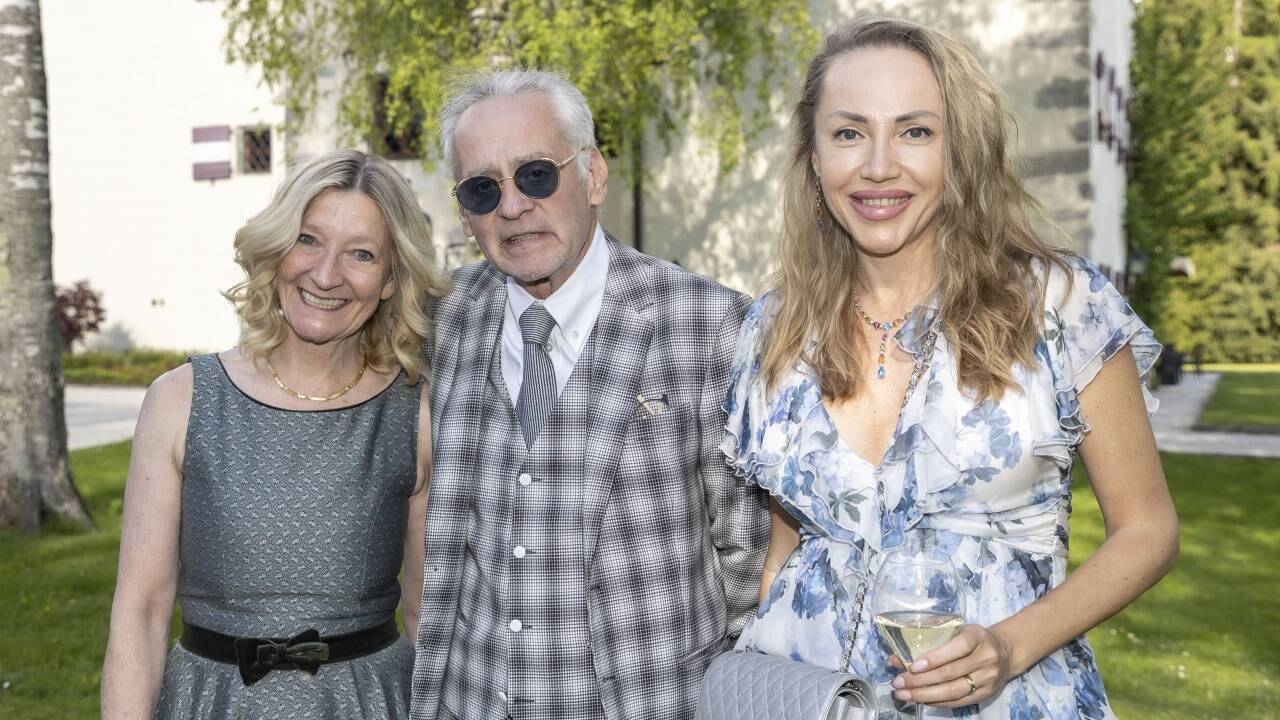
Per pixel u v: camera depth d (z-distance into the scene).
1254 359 33.78
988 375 2.01
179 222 20.88
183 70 20.64
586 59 11.02
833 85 2.10
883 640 1.96
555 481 2.48
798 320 2.25
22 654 5.43
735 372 2.38
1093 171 14.49
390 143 15.87
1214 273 33.81
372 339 2.60
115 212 21.05
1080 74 13.91
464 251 15.13
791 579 2.24
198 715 2.41
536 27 10.56
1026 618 1.91
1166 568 2.01
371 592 2.54
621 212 15.57
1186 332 33.72
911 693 1.79
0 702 4.78
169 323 21.03
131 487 2.47
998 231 2.09
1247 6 34.94
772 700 2.02
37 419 8.26
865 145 2.08
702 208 15.25
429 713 2.55
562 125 2.46
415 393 2.66
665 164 15.34
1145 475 2.04
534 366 2.54
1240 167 33.91
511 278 2.58
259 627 2.45
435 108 11.16
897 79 2.05
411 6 11.41
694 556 2.54
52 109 21.09
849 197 2.11
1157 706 4.99
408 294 2.55
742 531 2.57
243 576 2.44
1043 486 2.05
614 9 10.98
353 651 2.50
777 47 13.26
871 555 2.11
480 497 2.53
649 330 2.55
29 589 6.67
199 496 2.45
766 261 15.07
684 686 2.49
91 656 5.42
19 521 8.20
